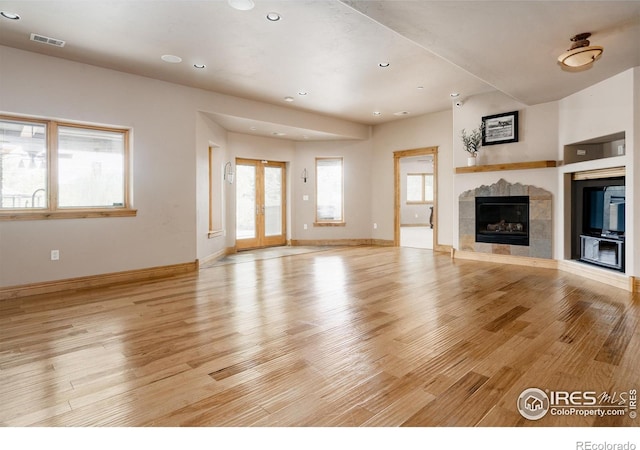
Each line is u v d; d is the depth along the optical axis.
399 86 5.66
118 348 2.62
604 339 2.72
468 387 2.05
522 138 5.74
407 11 2.90
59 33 3.76
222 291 4.27
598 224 4.90
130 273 4.95
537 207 5.58
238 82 5.39
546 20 3.04
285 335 2.86
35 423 1.74
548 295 3.97
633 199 4.09
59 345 2.68
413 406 1.87
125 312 3.47
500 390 2.02
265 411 1.83
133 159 4.96
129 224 4.94
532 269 5.46
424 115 7.63
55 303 3.80
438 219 7.54
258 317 3.30
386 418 1.76
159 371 2.27
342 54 4.40
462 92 6.02
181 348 2.62
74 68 4.45
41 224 4.23
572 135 5.09
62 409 1.86
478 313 3.37
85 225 4.56
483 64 4.02
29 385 2.10
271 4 3.25
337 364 2.35
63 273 4.39
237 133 7.62
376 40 4.02
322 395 1.98
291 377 2.18
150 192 5.13
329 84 5.53
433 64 4.76
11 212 4.09
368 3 2.78
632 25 3.13
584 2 2.75
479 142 6.20
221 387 2.07
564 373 2.21
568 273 5.12
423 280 4.79
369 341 2.73
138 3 3.22
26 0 3.15
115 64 4.60
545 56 3.80
